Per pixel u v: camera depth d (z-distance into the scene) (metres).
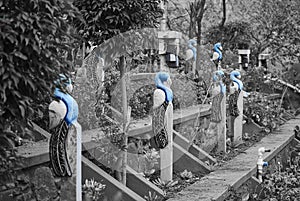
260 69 11.93
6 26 3.16
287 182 6.96
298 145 9.36
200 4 10.63
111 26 5.27
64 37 3.53
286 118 11.85
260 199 6.63
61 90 3.57
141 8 5.24
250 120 9.53
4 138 3.31
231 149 8.09
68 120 4.13
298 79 13.73
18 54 3.17
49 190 4.16
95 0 5.12
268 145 8.38
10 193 3.88
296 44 13.80
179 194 5.43
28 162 4.32
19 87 3.30
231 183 5.87
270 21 13.89
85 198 4.74
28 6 3.30
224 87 7.72
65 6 3.54
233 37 13.02
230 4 14.41
